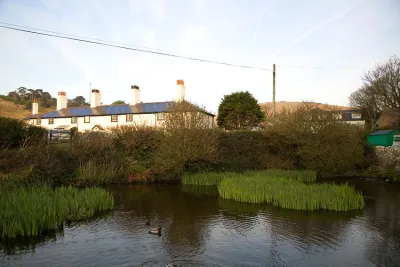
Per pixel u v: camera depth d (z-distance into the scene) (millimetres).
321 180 20469
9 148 15969
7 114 72312
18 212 8961
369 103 44938
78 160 17750
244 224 10320
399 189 17422
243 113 42125
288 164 22359
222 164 21609
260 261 7367
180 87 38125
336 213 11828
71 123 44625
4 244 8148
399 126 33875
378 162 23375
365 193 16219
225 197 14500
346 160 21672
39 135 18219
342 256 7754
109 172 18062
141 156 20062
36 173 14594
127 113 41375
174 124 18484
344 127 21922
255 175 18047
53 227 9383
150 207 12625
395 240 8922
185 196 14953
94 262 7133
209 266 7020
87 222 10312
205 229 9750
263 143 23672
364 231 9680
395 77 34969
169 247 8156
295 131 21828
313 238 9016
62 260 7219
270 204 13234
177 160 18359
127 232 9344
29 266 6887
